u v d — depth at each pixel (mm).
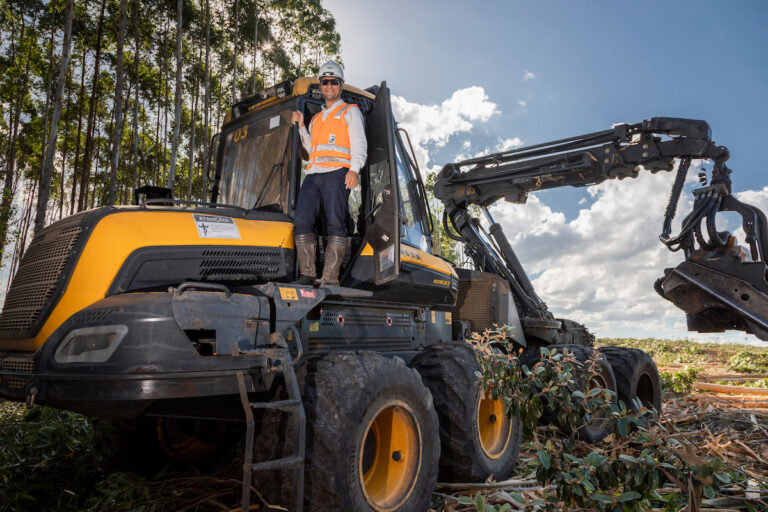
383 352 3895
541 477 2697
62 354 2482
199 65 26562
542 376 3152
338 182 3453
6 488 3320
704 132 5867
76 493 3420
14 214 21438
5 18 27094
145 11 24703
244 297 2676
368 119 3949
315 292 3049
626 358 5984
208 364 2428
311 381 2846
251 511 2791
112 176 17688
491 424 4125
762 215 5688
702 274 5754
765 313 5340
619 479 2547
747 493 3467
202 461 4141
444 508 3322
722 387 8633
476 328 5527
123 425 3809
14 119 29469
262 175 3812
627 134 6090
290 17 28641
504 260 6762
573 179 6516
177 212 3010
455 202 7000
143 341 2330
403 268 3953
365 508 2771
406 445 3180
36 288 2781
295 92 3814
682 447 2600
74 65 26938
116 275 2668
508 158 6754
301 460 2469
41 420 4617
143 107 29781
